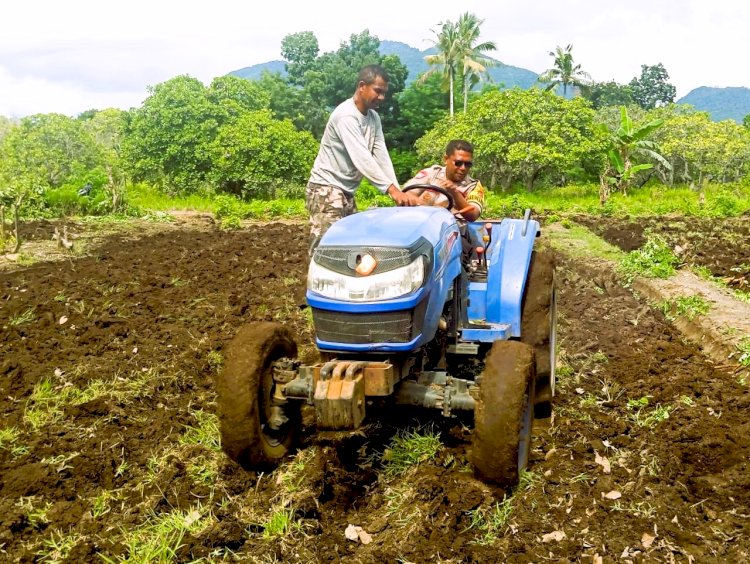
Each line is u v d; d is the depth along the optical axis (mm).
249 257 11711
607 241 14836
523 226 5074
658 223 17984
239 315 7789
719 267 11344
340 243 3912
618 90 67438
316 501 3803
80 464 4262
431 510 3711
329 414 3623
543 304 4805
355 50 60812
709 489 3969
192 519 3654
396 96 55469
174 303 8250
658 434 4723
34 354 6371
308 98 56594
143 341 6715
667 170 39406
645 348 6734
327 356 4094
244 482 4039
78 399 5316
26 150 33969
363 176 5816
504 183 38219
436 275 4008
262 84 57062
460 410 3881
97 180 21297
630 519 3650
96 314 7727
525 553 3395
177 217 19891
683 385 5598
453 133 36031
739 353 6355
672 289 8719
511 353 3729
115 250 12586
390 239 3857
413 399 3947
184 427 4809
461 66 48969
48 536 3568
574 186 39750
